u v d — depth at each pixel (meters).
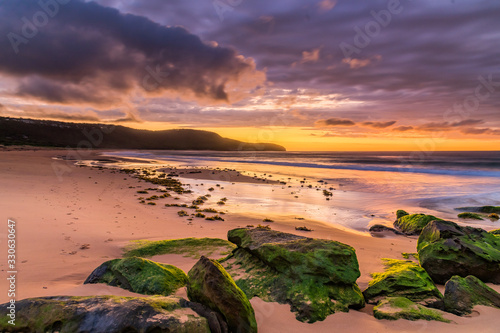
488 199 22.95
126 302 3.87
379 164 64.94
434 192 26.48
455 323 4.92
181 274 6.45
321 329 4.63
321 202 21.56
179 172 43.44
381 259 9.03
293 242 6.63
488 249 8.08
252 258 7.08
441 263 7.92
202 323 3.76
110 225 12.02
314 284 5.62
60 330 3.48
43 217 11.91
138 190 23.55
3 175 24.56
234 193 24.98
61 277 6.48
